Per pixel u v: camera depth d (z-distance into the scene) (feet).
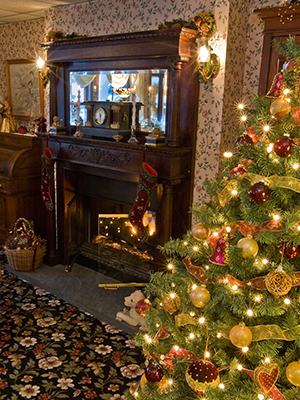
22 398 7.34
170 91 9.04
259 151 5.22
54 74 11.85
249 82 9.16
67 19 11.79
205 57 8.06
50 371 8.12
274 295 4.63
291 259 5.16
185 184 9.61
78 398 7.41
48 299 11.00
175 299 5.77
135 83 10.05
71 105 11.77
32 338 9.20
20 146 14.08
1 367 8.16
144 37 8.84
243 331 4.72
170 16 9.41
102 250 11.52
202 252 5.79
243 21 8.75
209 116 8.99
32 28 14.02
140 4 9.94
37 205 14.32
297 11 7.80
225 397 4.93
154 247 10.41
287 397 4.83
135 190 10.92
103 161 10.41
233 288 4.95
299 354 5.09
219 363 5.17
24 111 15.16
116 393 7.58
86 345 9.05
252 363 5.31
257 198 4.50
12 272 12.43
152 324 6.13
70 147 11.32
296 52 4.91
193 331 5.57
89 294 11.09
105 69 10.49
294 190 4.55
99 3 10.85
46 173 11.73
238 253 4.66
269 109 5.06
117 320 9.91
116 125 10.23
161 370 5.50
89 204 12.62
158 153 9.07
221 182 5.53
